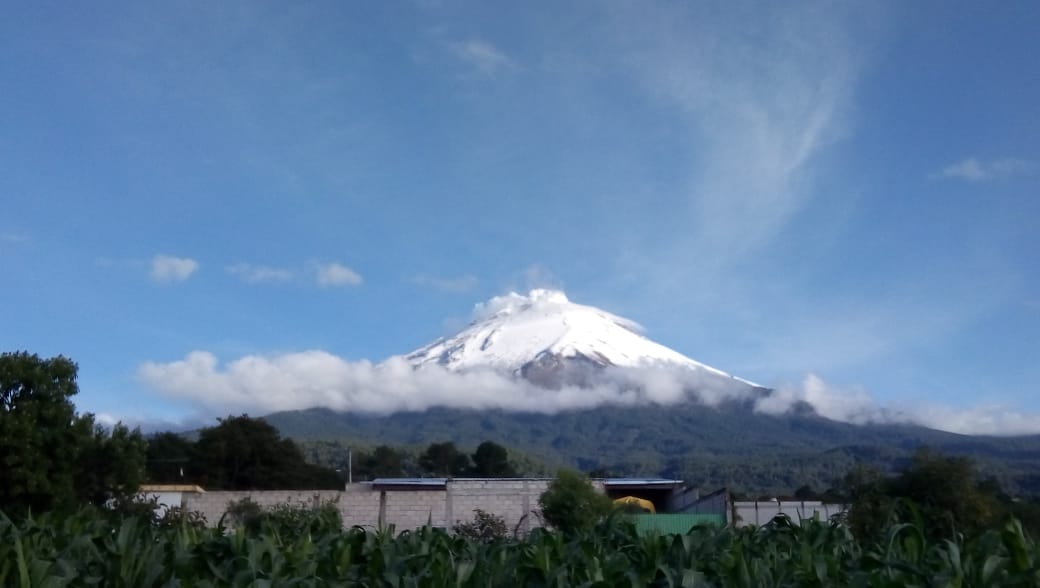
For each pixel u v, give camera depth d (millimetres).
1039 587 7883
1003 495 27922
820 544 10109
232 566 9766
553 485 39312
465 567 9055
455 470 95000
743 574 8281
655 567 8953
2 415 30719
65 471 30938
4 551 9156
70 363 32875
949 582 7559
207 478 62969
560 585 8633
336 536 11070
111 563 9438
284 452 66438
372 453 108688
